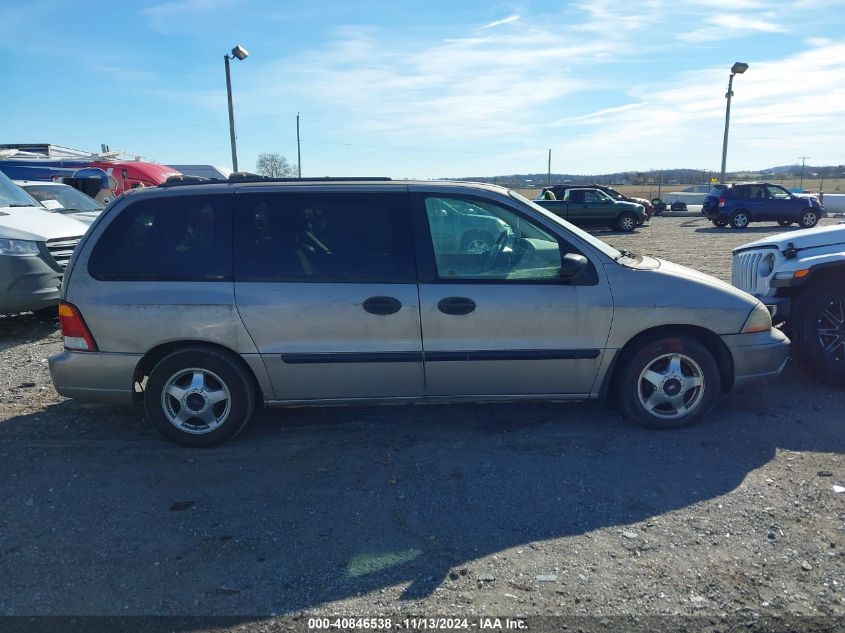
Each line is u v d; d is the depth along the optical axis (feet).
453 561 10.40
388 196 14.61
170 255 14.37
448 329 14.32
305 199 14.53
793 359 20.34
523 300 14.33
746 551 10.53
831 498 12.09
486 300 14.28
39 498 12.57
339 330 14.25
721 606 9.26
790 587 9.64
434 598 9.52
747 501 12.04
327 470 13.60
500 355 14.43
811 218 80.59
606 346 14.64
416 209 14.56
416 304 14.23
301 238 14.40
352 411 16.79
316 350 14.28
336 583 9.90
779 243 18.69
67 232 26.50
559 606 9.30
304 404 14.87
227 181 15.17
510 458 13.97
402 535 11.17
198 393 14.43
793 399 17.19
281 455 14.34
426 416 16.39
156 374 14.33
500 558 10.46
